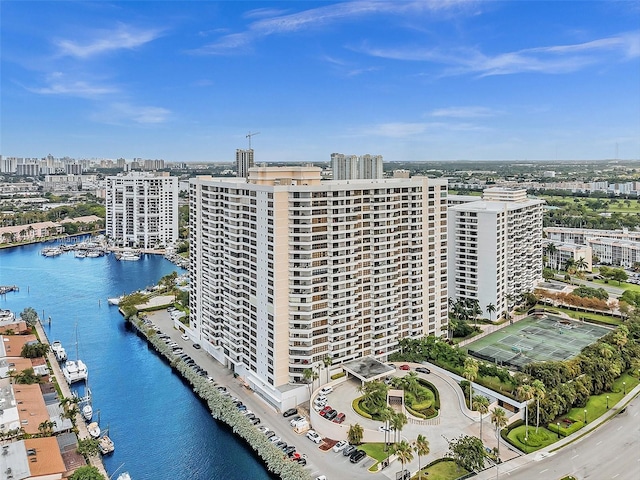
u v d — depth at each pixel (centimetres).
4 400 15562
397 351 18788
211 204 18650
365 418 14300
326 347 16475
